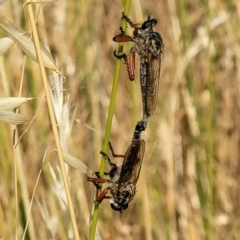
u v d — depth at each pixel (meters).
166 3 0.28
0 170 0.21
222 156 0.26
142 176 0.22
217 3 0.26
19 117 0.15
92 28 0.26
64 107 0.17
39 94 0.23
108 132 0.15
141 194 0.23
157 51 0.17
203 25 0.27
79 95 0.25
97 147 0.24
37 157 0.23
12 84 0.23
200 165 0.25
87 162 0.25
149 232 0.22
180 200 0.24
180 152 0.26
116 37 0.15
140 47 0.17
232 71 0.27
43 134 0.23
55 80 0.17
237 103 0.26
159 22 0.28
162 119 0.24
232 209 0.25
